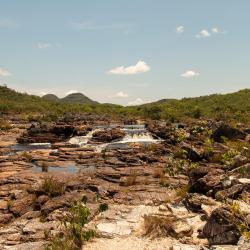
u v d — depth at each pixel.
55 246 10.08
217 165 21.34
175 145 32.09
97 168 23.72
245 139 31.56
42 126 44.72
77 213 11.67
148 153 28.38
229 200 13.17
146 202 14.85
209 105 101.62
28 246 10.57
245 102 99.56
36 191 15.98
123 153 28.94
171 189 17.03
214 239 10.12
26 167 24.56
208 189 14.60
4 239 11.42
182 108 95.94
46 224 12.49
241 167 16.22
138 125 57.91
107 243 10.59
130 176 19.52
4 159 27.17
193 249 9.67
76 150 32.16
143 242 10.59
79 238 10.57
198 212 12.88
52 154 30.02
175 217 12.33
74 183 17.80
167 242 10.51
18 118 74.56
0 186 18.14
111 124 59.97
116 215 13.15
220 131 31.94
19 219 13.59
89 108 102.88
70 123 56.81
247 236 8.62
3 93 136.12
